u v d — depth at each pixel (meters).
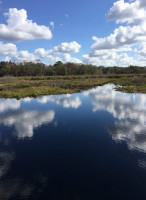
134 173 5.96
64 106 16.88
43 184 5.45
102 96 22.92
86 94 25.11
